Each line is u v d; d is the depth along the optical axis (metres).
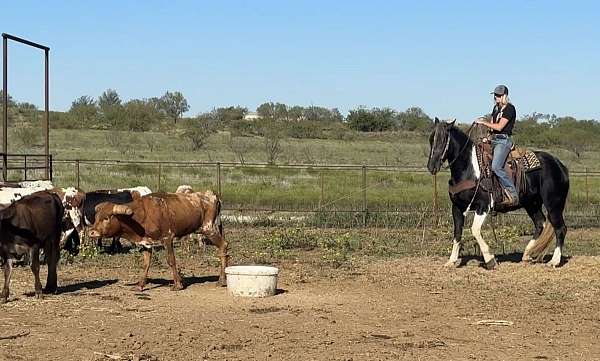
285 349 8.62
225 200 26.22
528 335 9.55
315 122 81.81
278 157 51.06
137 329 9.49
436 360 8.30
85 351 8.45
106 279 13.37
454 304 11.48
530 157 14.68
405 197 26.97
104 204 11.84
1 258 11.83
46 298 11.45
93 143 62.28
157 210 11.91
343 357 8.32
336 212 22.78
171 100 97.19
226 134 70.88
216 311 10.63
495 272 14.38
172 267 12.24
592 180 35.09
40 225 11.30
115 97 104.44
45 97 21.20
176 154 52.53
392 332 9.58
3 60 19.88
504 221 22.55
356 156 53.81
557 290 12.70
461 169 14.53
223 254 12.78
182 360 8.13
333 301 11.55
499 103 14.65
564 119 69.06
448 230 20.36
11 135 62.75
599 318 10.60
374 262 15.70
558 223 14.93
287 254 16.66
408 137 78.75
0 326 9.60
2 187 15.27
